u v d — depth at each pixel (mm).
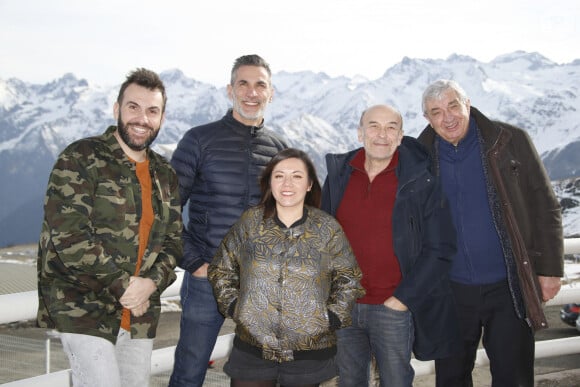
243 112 3295
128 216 2518
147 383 2662
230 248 2744
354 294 2672
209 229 3244
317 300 2613
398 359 2996
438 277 2949
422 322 2932
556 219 3029
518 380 3113
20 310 2574
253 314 2607
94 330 2377
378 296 3018
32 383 2641
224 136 3307
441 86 3074
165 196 2699
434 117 3096
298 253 2623
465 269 3137
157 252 2617
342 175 3143
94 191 2467
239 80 3291
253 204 3293
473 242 3102
